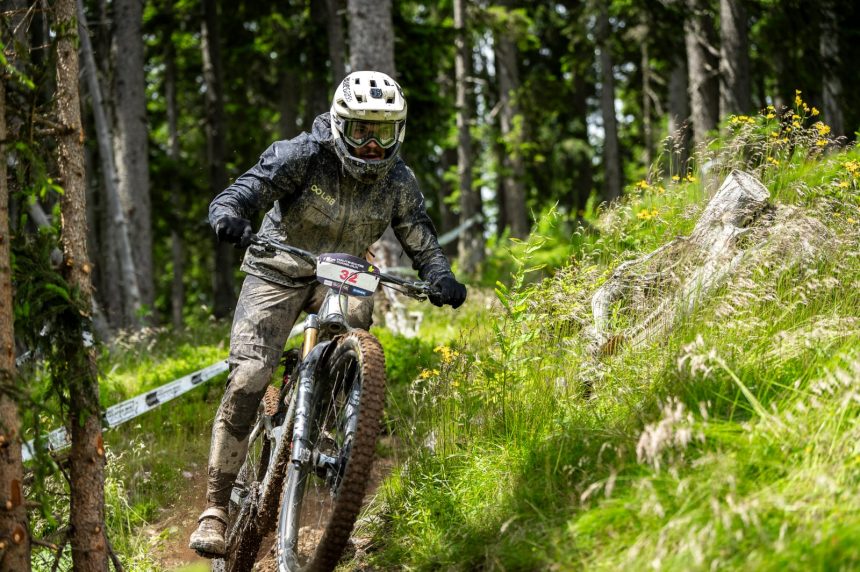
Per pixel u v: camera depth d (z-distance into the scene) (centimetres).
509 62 2480
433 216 3356
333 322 405
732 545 301
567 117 2783
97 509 382
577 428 420
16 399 346
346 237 448
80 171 386
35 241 379
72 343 377
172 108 2508
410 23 1619
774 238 507
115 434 698
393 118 410
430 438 503
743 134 688
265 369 432
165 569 511
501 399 482
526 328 512
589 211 1011
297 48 1861
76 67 386
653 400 409
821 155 704
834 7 1711
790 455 342
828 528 294
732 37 1648
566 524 356
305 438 383
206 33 2119
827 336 414
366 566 436
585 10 2197
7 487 346
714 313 457
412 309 1142
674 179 707
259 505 437
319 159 432
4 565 343
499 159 2477
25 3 521
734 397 400
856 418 352
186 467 651
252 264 445
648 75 2328
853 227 539
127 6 1677
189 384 718
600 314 531
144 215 1706
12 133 381
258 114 2738
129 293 1416
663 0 1742
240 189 422
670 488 340
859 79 1792
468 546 391
